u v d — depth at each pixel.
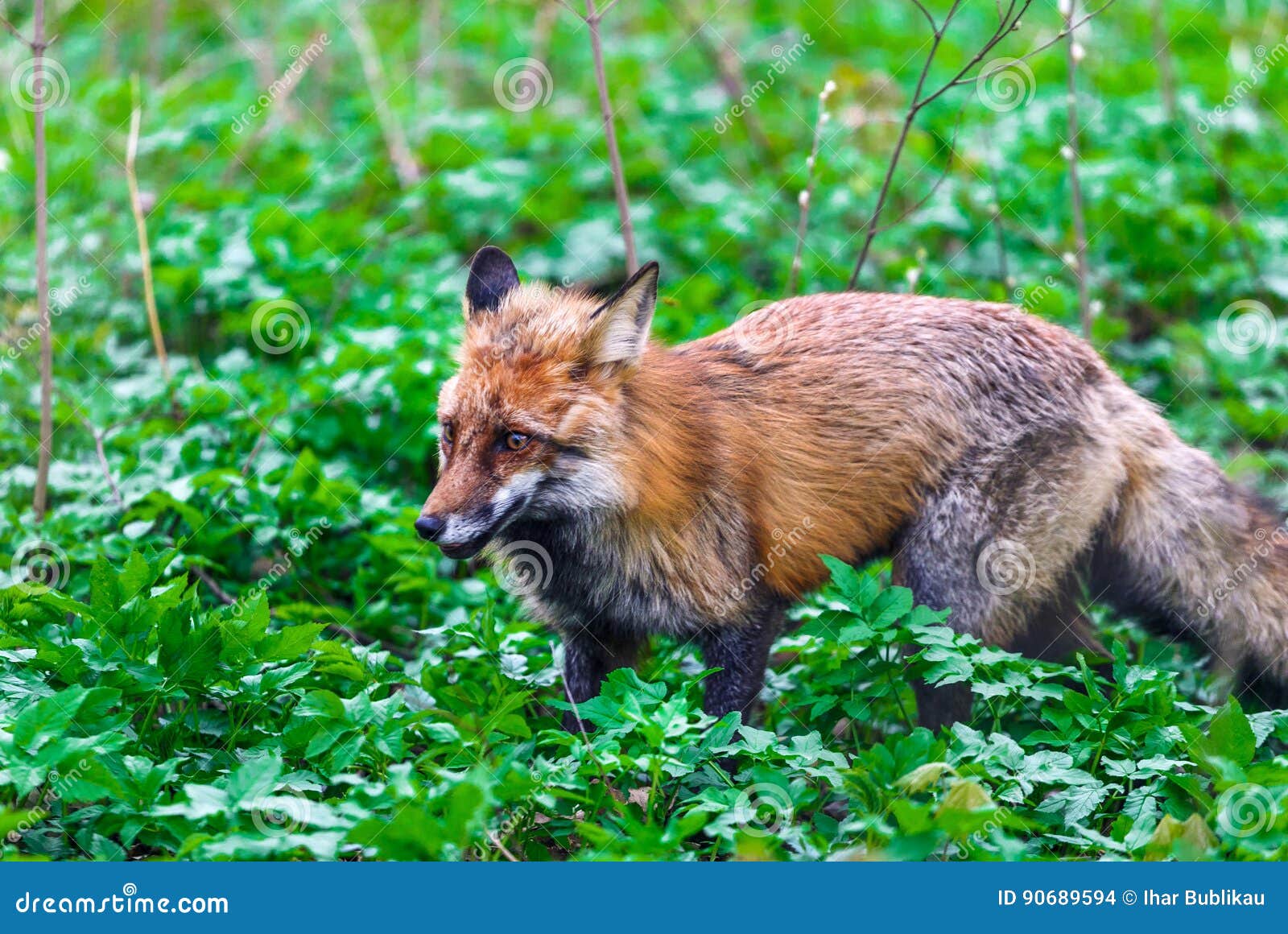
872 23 17.45
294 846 4.63
